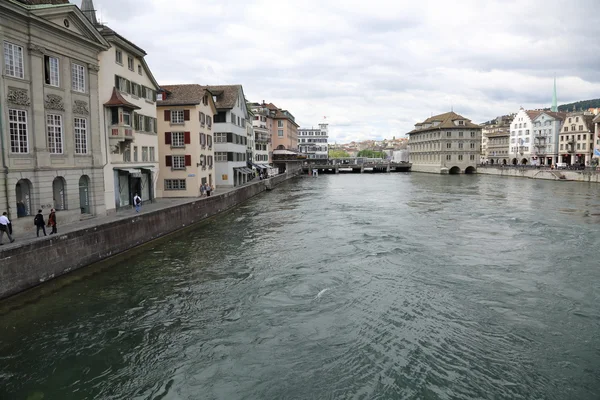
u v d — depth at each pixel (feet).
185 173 147.13
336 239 92.58
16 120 70.79
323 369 40.04
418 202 162.30
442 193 198.39
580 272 67.51
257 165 266.77
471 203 157.48
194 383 38.24
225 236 96.63
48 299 56.75
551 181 268.41
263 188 217.77
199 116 148.56
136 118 116.67
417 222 114.42
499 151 451.12
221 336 46.62
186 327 48.85
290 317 51.21
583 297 56.90
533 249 82.38
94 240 71.05
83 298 57.31
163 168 147.33
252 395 36.45
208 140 163.12
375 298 56.90
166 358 42.32
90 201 90.58
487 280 63.93
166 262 74.43
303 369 40.11
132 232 82.43
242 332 47.52
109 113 100.58
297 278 65.26
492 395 36.04
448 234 97.60
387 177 350.43
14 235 69.62
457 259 75.46
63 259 63.98
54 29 77.46
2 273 53.67
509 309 53.11
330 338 45.88
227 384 38.01
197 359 42.09
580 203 152.87
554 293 58.39
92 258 70.59
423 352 42.83
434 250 82.07
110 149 101.19
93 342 45.32
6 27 68.23
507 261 74.02
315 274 67.15
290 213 133.90
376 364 40.70
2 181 67.77
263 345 44.62
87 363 41.37
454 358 41.73
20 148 71.77
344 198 180.34
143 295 58.49
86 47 87.40
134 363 41.45
